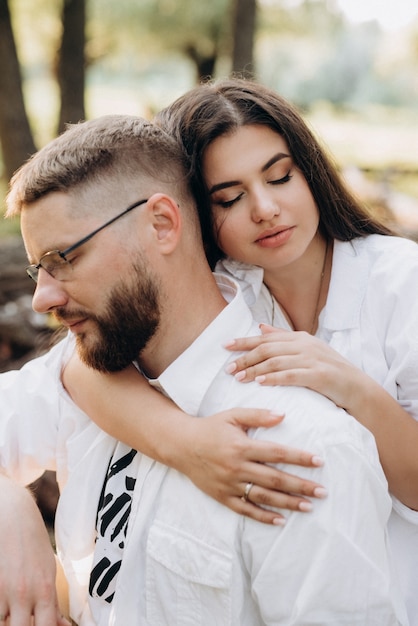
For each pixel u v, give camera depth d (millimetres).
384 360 1506
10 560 1312
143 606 1283
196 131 1428
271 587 1170
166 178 1305
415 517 1393
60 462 1494
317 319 1689
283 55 20406
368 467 1184
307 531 1146
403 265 1542
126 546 1288
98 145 1243
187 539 1229
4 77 8383
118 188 1230
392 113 21578
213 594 1209
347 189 1664
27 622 1300
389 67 22484
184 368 1299
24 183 1235
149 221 1239
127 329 1237
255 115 1446
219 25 12594
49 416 1489
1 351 3867
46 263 1213
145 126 1346
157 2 12508
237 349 1314
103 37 13094
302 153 1497
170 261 1271
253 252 1507
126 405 1329
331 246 1663
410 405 1456
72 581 1434
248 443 1173
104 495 1389
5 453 1486
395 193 9102
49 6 11867
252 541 1186
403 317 1494
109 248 1206
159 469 1295
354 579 1141
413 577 1427
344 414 1229
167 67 16750
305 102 21156
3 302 4176
